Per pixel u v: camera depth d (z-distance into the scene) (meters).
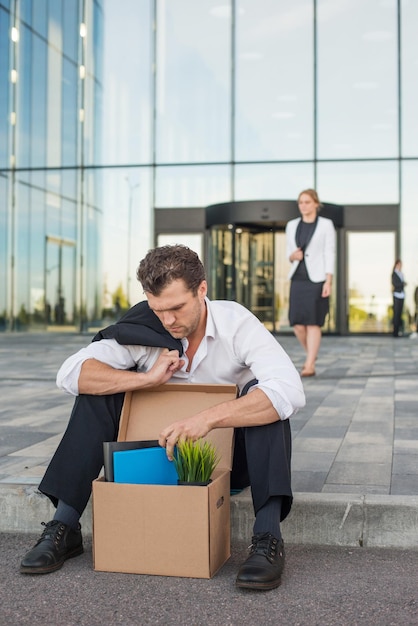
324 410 5.01
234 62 16.70
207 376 2.66
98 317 17.09
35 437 4.04
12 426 4.41
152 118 16.92
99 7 17.00
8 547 2.69
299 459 3.46
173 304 2.37
